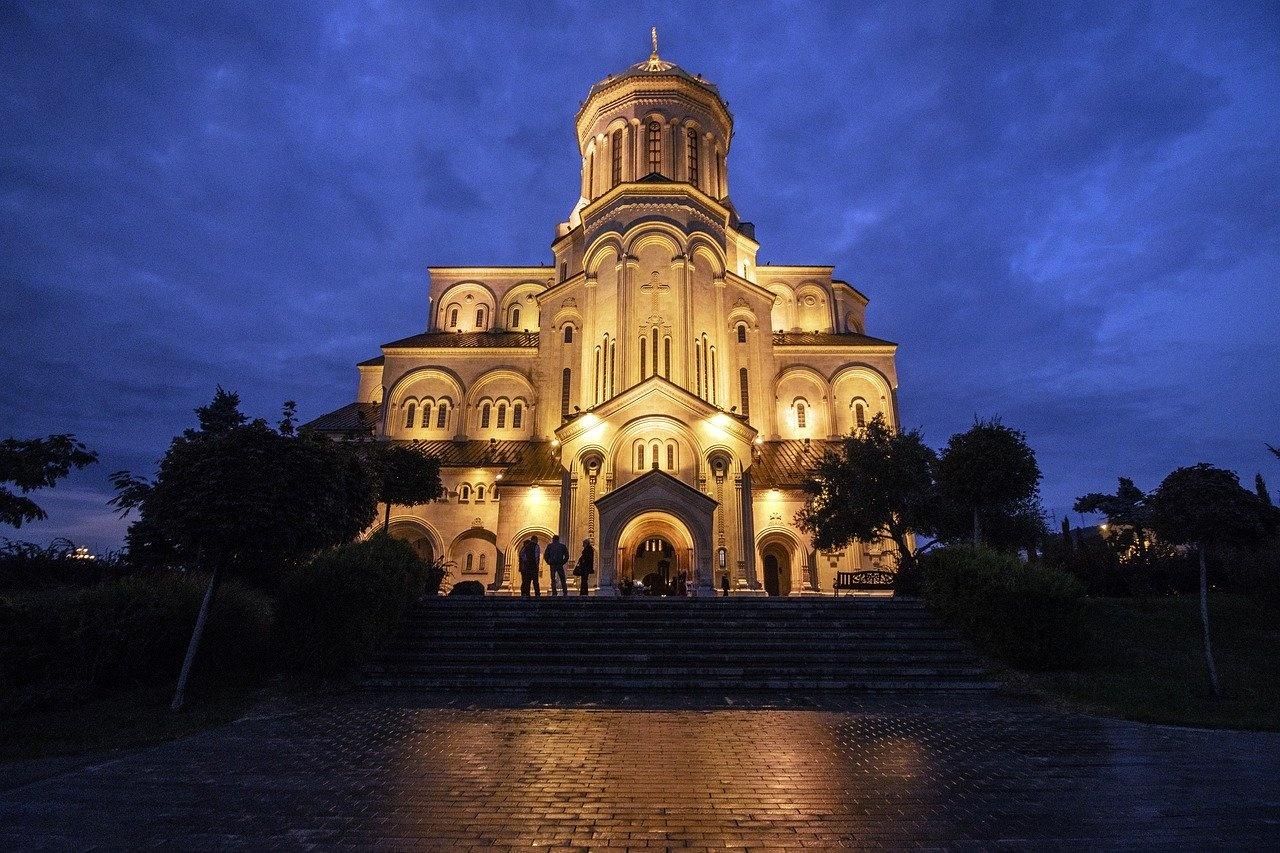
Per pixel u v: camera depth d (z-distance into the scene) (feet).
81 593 41.19
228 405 73.05
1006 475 59.72
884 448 85.51
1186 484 39.63
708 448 100.63
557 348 126.11
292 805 19.57
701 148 136.87
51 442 42.22
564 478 100.68
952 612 49.32
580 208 140.97
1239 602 57.16
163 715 33.47
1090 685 39.27
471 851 16.19
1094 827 17.78
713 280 119.03
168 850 16.20
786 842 16.81
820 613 53.01
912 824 18.04
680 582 90.02
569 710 34.63
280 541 38.50
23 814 18.84
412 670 42.96
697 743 27.43
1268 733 29.53
